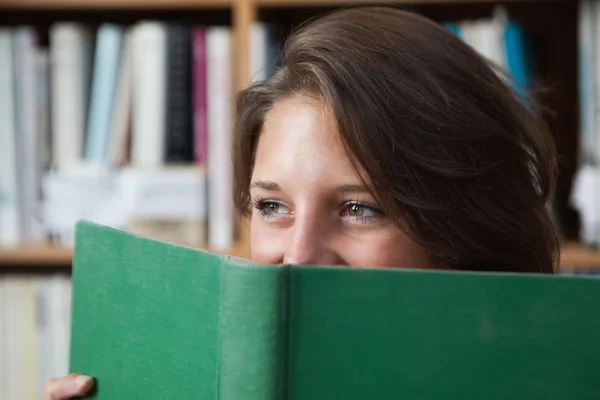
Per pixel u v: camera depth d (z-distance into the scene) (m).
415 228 0.85
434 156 0.86
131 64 1.49
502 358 0.52
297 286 0.53
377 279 0.53
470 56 0.94
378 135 0.83
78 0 1.52
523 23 1.61
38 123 1.50
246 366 0.53
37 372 1.53
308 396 0.53
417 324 0.53
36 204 1.50
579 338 0.51
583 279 0.51
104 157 1.49
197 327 0.60
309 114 0.85
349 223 0.85
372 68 0.85
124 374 0.72
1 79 1.49
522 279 0.52
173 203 1.45
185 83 1.47
